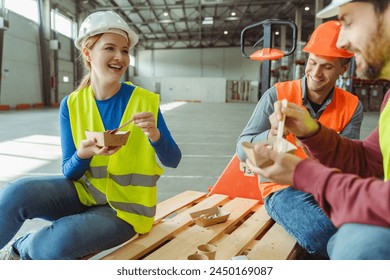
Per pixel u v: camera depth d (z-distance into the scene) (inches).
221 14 808.3
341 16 34.5
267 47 94.8
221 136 271.6
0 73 490.3
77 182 64.9
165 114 491.5
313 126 43.3
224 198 97.0
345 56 64.0
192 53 1130.7
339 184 29.3
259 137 65.2
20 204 56.6
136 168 64.6
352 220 29.0
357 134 74.5
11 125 313.3
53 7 654.5
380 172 45.6
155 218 79.6
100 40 59.7
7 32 528.4
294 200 67.3
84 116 65.4
